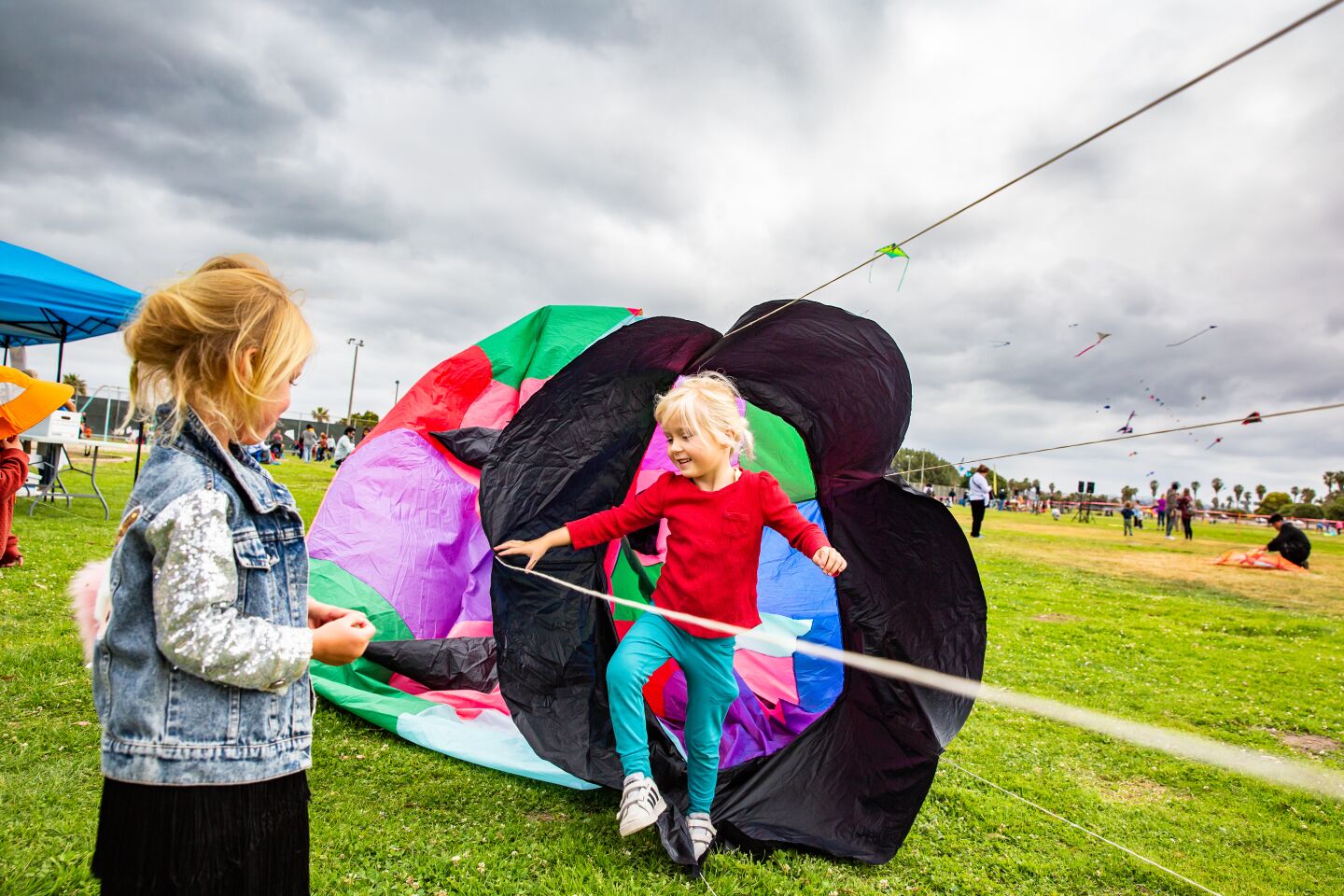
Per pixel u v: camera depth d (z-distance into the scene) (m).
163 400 1.38
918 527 2.80
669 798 2.76
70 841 2.23
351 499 4.24
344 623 1.42
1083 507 32.09
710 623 2.12
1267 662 6.03
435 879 2.24
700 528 2.63
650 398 3.19
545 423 2.96
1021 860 2.66
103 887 1.26
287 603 1.43
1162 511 26.81
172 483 1.29
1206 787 3.43
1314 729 4.34
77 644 3.91
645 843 2.58
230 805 1.28
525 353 4.85
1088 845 2.80
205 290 1.37
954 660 2.72
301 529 1.48
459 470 4.43
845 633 3.00
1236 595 9.85
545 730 2.79
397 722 3.30
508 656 2.81
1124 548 16.34
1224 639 6.84
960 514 27.69
